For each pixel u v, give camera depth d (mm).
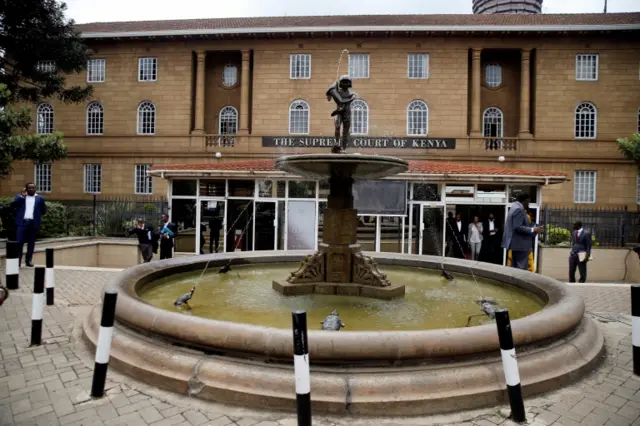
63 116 33312
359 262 7301
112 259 18328
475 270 8883
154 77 32781
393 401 3828
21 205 11781
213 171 17656
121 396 4148
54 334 6020
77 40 26469
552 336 4766
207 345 4312
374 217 17781
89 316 6168
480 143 30453
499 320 3830
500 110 32219
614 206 30328
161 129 32312
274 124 31516
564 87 30641
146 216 20688
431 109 30766
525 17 34312
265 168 18031
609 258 17938
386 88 31000
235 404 3980
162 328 4543
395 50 31000
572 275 14750
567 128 30578
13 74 25625
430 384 3939
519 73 32000
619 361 5230
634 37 30203
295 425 3660
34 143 18891
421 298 7188
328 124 31125
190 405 3986
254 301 6789
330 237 7414
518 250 9281
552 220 21328
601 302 8812
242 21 36188
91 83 33031
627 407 4082
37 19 24438
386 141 29938
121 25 35719
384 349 4027
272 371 4047
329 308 6438
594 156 30328
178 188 18672
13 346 5531
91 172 33188
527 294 7422
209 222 18500
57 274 10883
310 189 18141
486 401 4012
